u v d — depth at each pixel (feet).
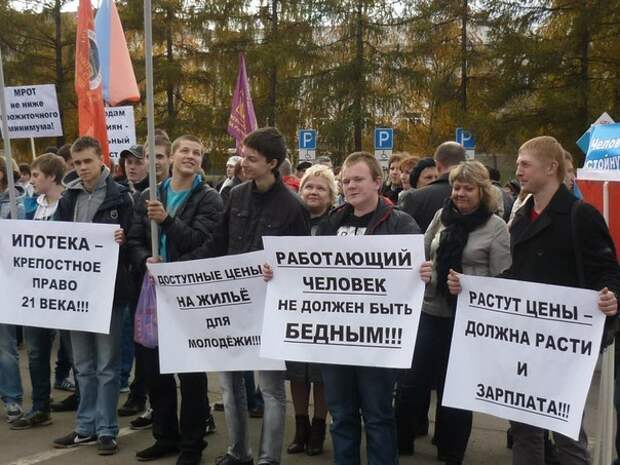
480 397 12.64
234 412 15.78
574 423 11.88
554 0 71.05
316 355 13.58
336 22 83.25
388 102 81.46
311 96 82.38
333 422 13.85
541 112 69.05
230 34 85.87
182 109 87.81
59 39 86.22
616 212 14.79
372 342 13.33
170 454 17.12
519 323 12.35
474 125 70.44
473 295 12.70
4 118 18.43
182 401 16.20
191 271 15.19
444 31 79.41
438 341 16.33
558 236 12.27
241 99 45.39
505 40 71.41
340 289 13.53
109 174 17.69
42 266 17.01
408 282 13.21
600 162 17.69
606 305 11.68
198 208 16.30
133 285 17.31
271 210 15.19
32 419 19.07
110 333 17.17
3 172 22.82
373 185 13.83
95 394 17.72
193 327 15.39
